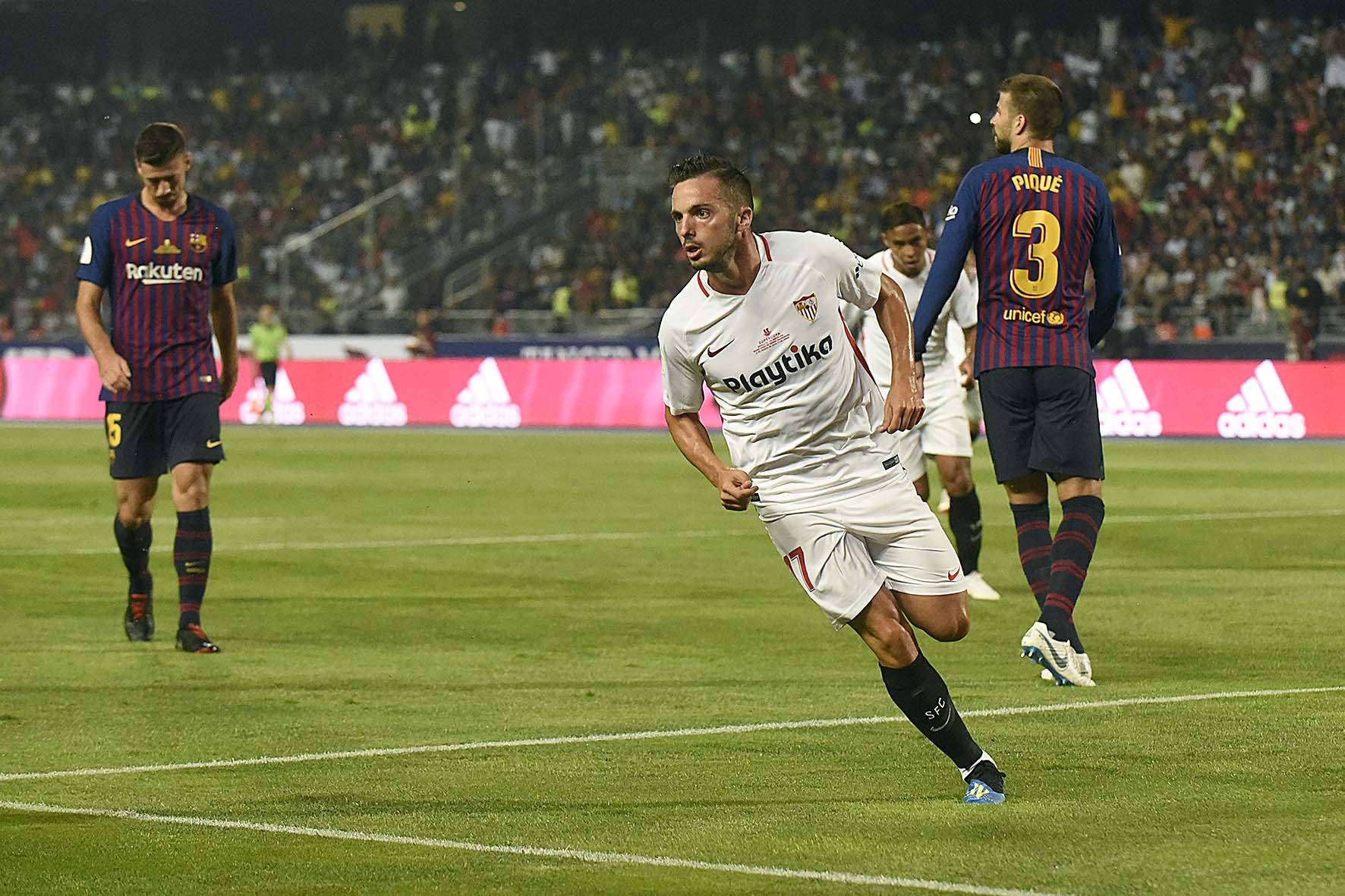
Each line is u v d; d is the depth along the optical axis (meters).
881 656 17.50
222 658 27.72
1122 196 120.38
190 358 28.69
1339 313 97.81
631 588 36.12
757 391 17.61
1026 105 25.33
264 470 69.31
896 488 17.75
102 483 63.88
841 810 17.22
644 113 139.00
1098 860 15.15
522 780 18.75
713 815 17.08
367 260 129.62
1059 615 24.03
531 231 133.25
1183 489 59.56
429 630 30.62
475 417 102.88
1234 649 27.78
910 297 33.97
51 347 119.81
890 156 131.62
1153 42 134.00
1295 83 125.38
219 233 28.70
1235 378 87.31
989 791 17.42
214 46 153.12
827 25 141.88
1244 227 117.00
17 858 15.66
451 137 142.25
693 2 142.50
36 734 21.55
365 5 149.25
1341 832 16.11
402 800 17.88
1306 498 55.94
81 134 147.75
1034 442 25.19
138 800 17.94
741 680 25.39
